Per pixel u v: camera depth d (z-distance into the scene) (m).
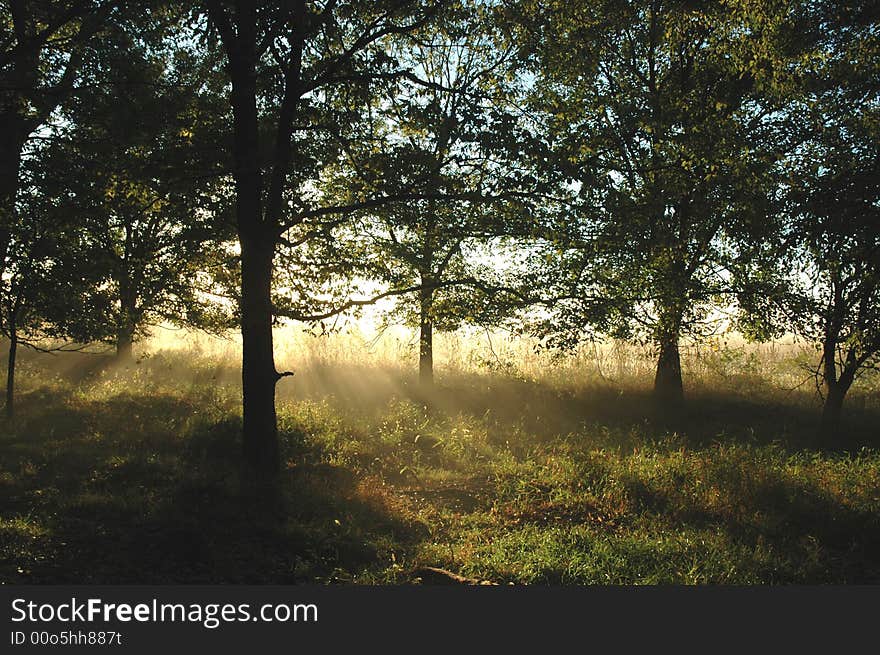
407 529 9.33
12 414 14.14
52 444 12.06
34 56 11.73
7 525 7.71
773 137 16.03
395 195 10.72
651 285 11.66
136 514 8.67
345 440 13.62
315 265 11.78
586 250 11.06
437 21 11.45
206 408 15.75
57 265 13.17
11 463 10.70
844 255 12.18
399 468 12.46
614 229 10.92
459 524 9.66
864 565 7.98
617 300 11.34
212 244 13.20
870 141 13.31
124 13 11.33
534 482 11.59
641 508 10.26
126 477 10.30
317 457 12.54
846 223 11.63
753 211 12.59
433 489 11.48
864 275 12.25
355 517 9.41
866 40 12.88
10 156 12.16
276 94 10.73
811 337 13.98
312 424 14.35
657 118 12.16
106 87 12.05
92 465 10.78
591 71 14.35
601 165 10.56
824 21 12.85
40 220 12.80
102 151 11.59
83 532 7.93
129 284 13.85
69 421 14.23
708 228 14.21
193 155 10.77
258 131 11.64
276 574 7.31
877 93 13.71
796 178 13.37
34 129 13.48
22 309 14.02
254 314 10.99
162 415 15.00
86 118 11.95
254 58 10.16
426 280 13.45
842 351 15.51
